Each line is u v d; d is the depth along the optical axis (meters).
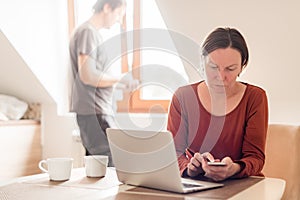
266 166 1.96
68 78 3.44
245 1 2.13
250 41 2.31
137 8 2.95
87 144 1.79
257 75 2.45
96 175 1.46
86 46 2.60
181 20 2.36
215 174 1.38
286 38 2.21
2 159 3.15
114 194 1.19
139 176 1.28
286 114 2.51
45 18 3.25
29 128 3.40
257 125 1.61
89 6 3.39
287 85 2.42
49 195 1.18
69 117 3.38
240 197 1.15
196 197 1.14
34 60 3.19
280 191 1.25
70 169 1.43
